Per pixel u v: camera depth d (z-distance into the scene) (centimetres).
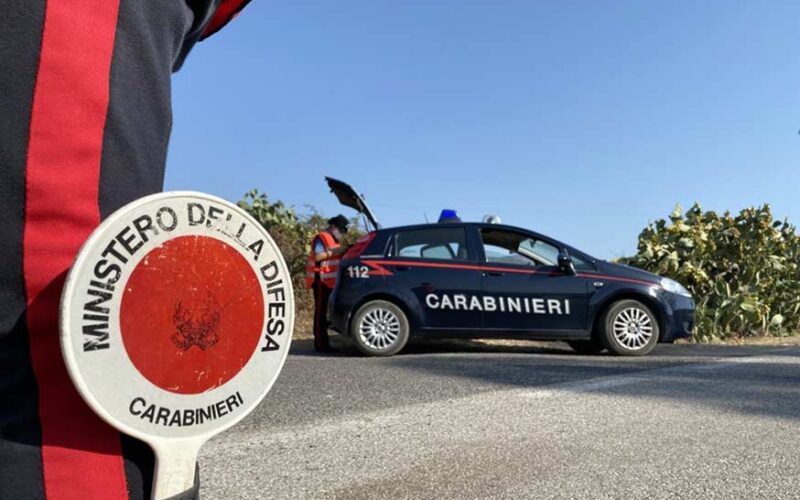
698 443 242
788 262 947
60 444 61
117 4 67
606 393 345
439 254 654
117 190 66
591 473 207
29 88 60
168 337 65
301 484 196
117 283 61
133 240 62
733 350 664
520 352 689
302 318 892
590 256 666
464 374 430
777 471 210
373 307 624
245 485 194
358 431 260
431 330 633
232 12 100
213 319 69
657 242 859
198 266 67
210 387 69
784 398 329
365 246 650
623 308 630
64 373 62
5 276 59
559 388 362
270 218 895
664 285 647
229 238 70
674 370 447
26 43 60
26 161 59
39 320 60
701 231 855
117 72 67
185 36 88
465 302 635
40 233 60
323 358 589
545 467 212
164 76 75
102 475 63
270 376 73
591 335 637
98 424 64
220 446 236
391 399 331
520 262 657
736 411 297
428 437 250
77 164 62
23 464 59
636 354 625
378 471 208
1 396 60
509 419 281
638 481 200
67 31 62
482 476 204
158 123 73
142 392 64
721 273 858
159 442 65
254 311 72
